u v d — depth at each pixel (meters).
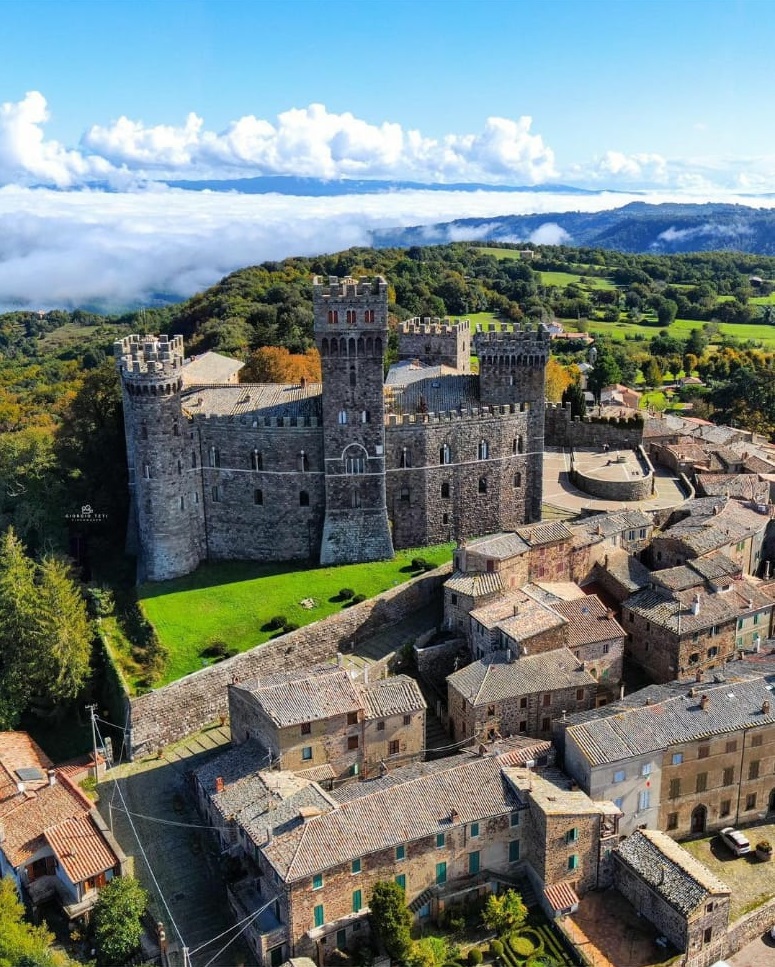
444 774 79.44
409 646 103.06
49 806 84.44
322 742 84.62
